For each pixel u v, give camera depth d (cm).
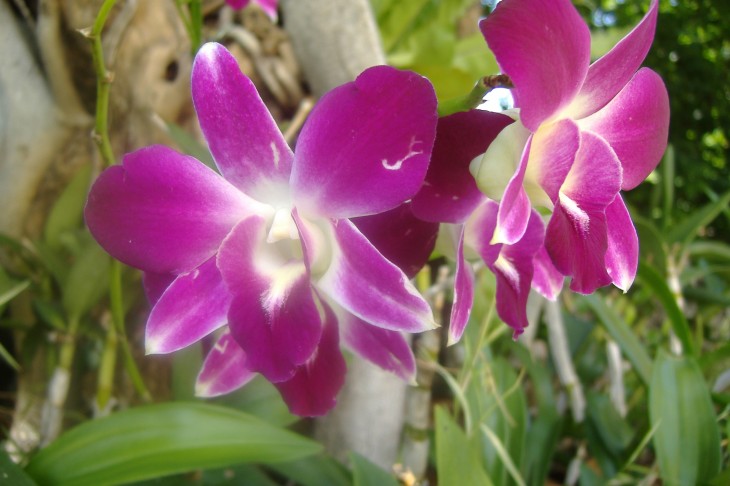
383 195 11
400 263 12
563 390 28
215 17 27
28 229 25
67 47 23
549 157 11
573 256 11
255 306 11
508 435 22
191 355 20
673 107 83
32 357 23
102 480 15
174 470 15
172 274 12
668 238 32
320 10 23
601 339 31
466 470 16
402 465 23
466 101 11
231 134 11
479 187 12
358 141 10
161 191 11
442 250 13
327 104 10
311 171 11
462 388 20
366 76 10
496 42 10
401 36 28
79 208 23
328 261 12
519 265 13
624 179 13
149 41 24
